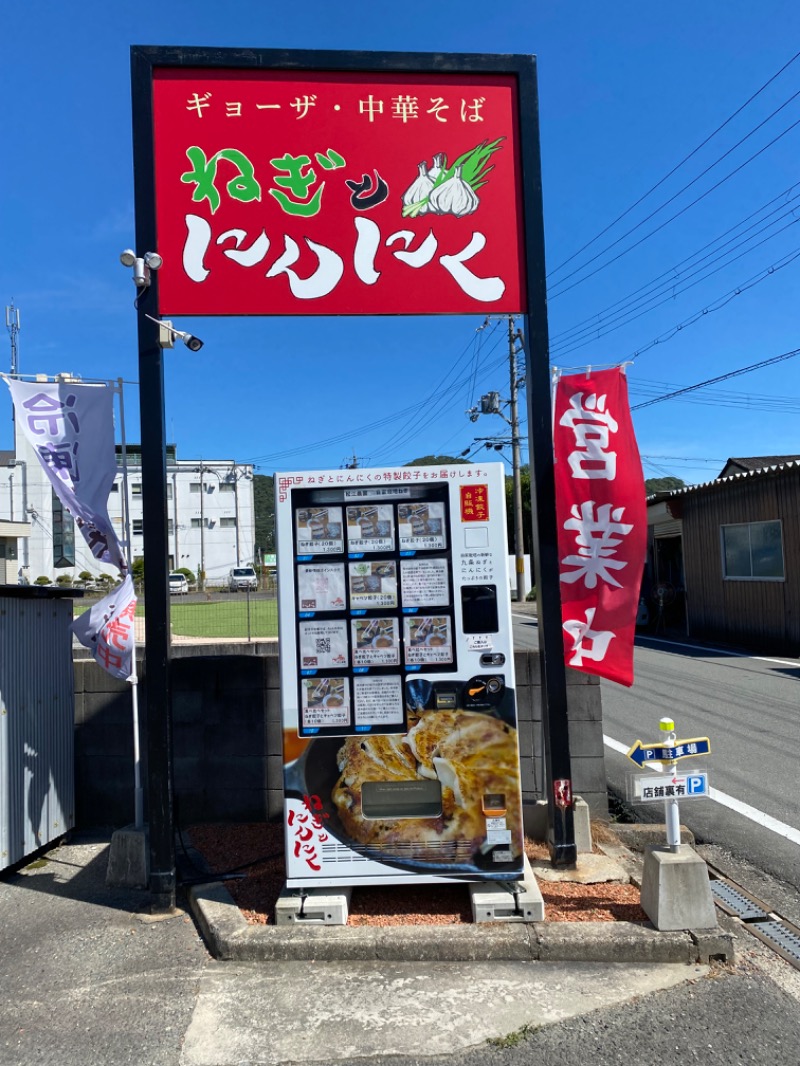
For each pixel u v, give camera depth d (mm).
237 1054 2736
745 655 13766
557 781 4172
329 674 3766
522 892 3607
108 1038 2842
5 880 4387
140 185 4211
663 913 3404
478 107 4387
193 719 5070
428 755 3721
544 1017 2916
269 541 62531
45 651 4848
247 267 4254
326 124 4309
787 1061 2629
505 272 4359
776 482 14031
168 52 4234
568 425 4559
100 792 5250
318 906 3576
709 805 5566
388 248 4324
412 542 3801
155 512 4051
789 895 4062
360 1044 2775
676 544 19766
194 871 4250
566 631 4488
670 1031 2811
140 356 4145
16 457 43312
